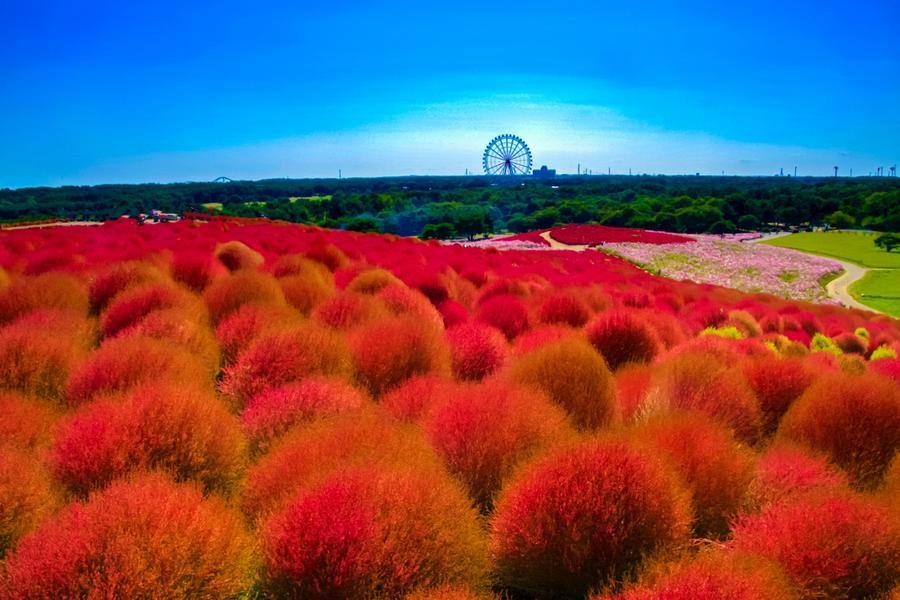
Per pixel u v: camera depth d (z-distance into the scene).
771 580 2.78
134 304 7.27
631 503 3.15
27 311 7.55
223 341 6.52
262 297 7.79
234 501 3.72
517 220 126.00
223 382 5.57
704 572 2.72
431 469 3.45
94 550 2.74
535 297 12.29
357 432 3.77
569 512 3.14
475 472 3.90
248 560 3.09
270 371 5.21
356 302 7.50
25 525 3.32
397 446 3.66
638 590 2.69
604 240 71.69
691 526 3.59
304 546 2.87
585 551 3.09
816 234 101.62
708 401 5.31
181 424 3.88
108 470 3.64
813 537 3.23
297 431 4.04
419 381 5.22
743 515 3.75
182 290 8.16
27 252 15.68
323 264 12.67
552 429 4.15
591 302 14.07
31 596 2.64
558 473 3.27
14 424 4.27
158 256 12.74
